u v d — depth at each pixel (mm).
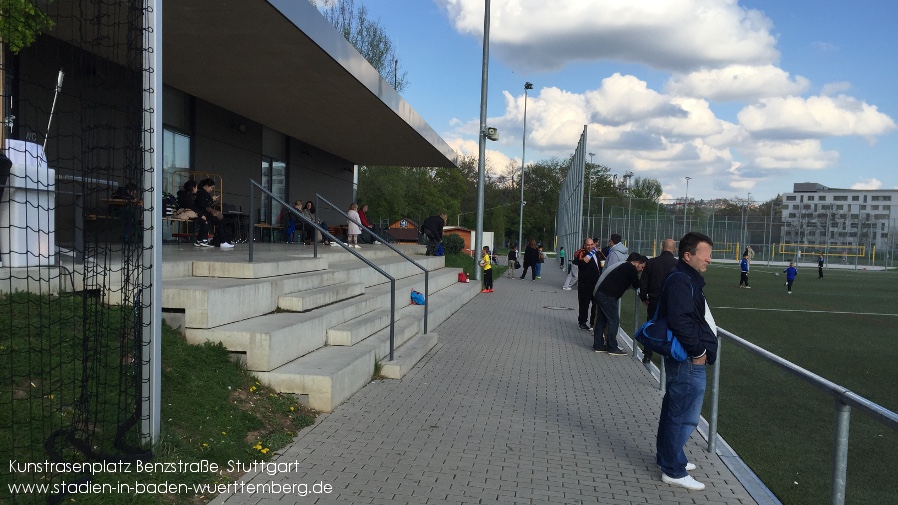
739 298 22547
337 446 5004
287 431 5172
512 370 8336
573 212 29922
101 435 4020
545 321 13438
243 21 8781
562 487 4438
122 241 4922
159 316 4250
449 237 28531
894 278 39031
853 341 12398
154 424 4191
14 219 5559
